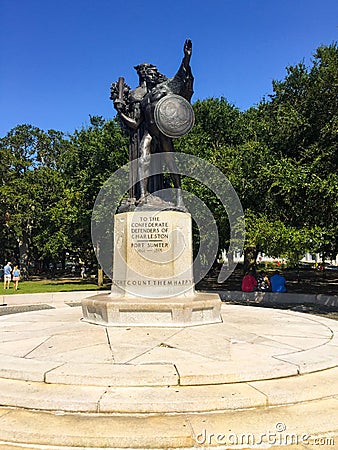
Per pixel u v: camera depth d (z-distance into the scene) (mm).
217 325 7609
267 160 16109
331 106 15508
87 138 28531
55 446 3715
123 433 3752
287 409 4289
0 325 8188
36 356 5578
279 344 6234
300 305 15305
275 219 15531
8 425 3922
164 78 9844
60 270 54781
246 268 23984
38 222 38438
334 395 4586
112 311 7477
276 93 19422
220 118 25906
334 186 12734
